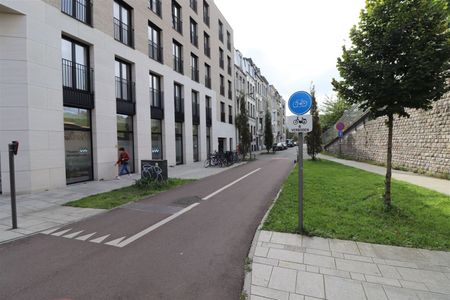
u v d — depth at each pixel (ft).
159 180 35.70
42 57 31.96
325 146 119.44
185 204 25.27
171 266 12.80
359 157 70.23
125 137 48.52
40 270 12.59
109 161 42.47
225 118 101.91
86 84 39.58
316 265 12.52
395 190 27.30
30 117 30.55
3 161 29.84
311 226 17.26
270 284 10.99
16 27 29.86
